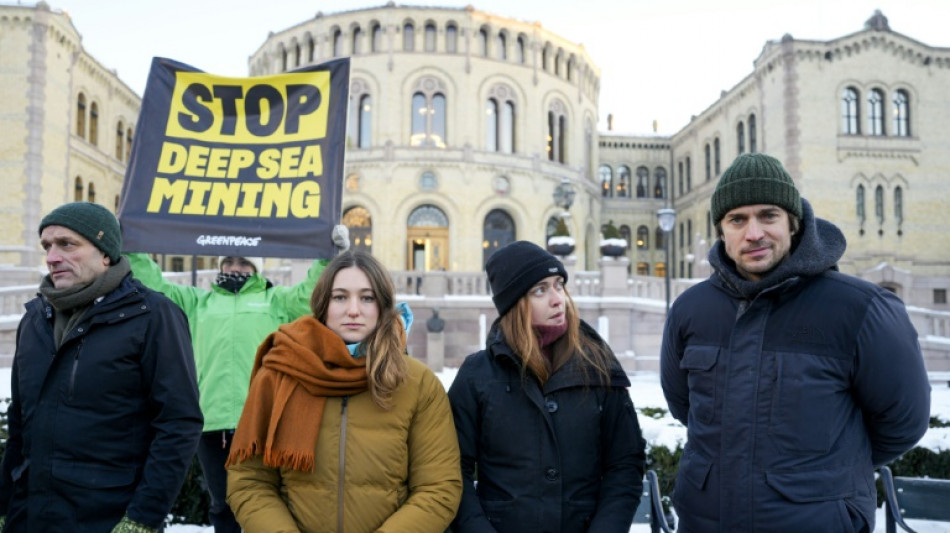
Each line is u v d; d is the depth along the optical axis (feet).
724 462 8.44
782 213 8.54
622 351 64.18
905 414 8.13
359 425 8.99
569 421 9.53
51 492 9.21
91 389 9.43
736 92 130.93
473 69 120.78
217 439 15.16
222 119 18.08
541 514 9.22
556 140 131.54
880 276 105.29
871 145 111.96
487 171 119.03
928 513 13.35
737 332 8.74
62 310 9.86
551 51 131.13
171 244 16.92
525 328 9.57
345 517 8.75
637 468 9.82
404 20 119.96
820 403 8.13
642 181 167.53
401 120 118.01
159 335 9.88
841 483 8.01
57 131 98.32
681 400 10.11
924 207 112.47
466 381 10.08
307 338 9.21
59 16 97.55
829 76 112.78
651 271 164.45
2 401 21.94
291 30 126.41
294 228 17.11
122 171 123.75
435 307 65.67
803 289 8.59
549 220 128.26
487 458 9.76
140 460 9.84
